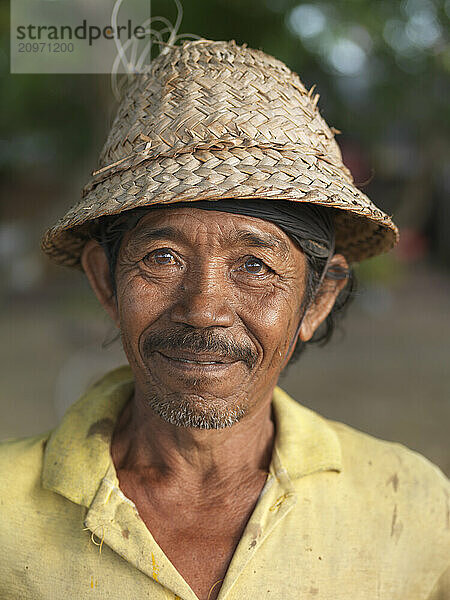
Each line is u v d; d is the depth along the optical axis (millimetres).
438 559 1229
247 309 1107
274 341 1128
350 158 8828
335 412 4895
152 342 1103
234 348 1091
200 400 1092
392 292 9711
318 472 1235
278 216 1091
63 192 8242
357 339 7164
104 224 1185
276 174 1037
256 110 1096
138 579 1117
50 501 1216
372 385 5543
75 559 1151
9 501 1222
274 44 4219
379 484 1260
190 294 1078
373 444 1341
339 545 1184
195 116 1077
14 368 5836
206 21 4031
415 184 8820
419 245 12477
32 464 1271
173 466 1214
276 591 1132
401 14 4191
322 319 1337
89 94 4484
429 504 1256
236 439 1206
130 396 1354
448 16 4164
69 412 1308
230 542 1172
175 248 1089
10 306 8266
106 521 1142
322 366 6078
